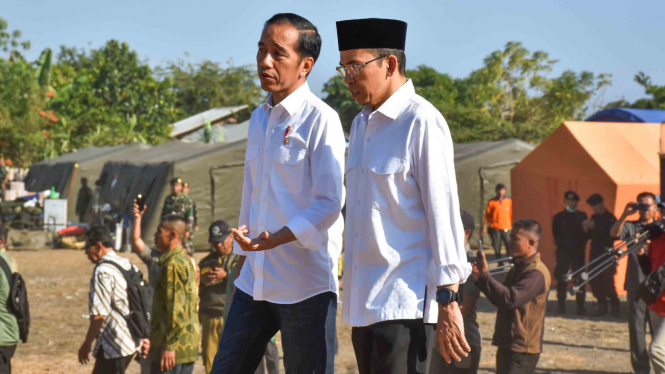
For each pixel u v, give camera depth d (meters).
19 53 46.47
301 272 3.04
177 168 19.62
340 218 3.16
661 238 6.95
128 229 20.52
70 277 15.70
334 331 3.10
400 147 2.77
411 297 2.75
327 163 2.98
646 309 7.14
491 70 60.25
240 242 2.73
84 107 42.91
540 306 5.17
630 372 7.91
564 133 13.33
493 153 21.00
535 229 5.18
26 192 29.59
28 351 9.04
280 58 3.04
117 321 5.48
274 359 6.19
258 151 3.19
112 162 25.11
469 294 5.11
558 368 8.10
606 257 11.04
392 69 2.84
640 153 12.88
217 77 84.00
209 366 6.09
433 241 2.69
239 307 3.22
